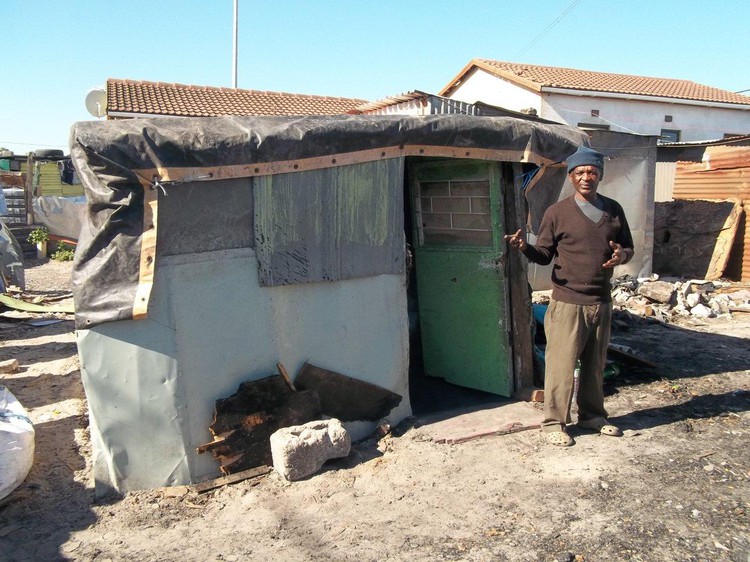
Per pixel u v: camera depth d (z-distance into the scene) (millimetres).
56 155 13633
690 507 3553
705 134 22219
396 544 3258
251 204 3963
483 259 5293
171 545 3291
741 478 3889
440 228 5625
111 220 3553
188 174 3660
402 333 4703
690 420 4852
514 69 21578
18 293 11102
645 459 4160
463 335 5617
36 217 19125
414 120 4375
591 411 4629
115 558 3186
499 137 4723
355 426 4504
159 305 3721
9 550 3258
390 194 4488
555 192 5277
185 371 3814
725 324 8344
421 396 5547
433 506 3615
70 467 4195
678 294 9531
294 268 4145
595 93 19859
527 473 3988
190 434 3861
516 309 5266
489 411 4977
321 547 3246
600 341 4367
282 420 4113
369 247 4461
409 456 4238
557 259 4340
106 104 14320
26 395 5785
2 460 3641
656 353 6828
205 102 16938
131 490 3795
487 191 5133
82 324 3596
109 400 3709
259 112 16922
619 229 4207
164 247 3711
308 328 4281
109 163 3498
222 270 3908
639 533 3307
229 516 3557
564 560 3082
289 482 3896
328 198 4219
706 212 11844
